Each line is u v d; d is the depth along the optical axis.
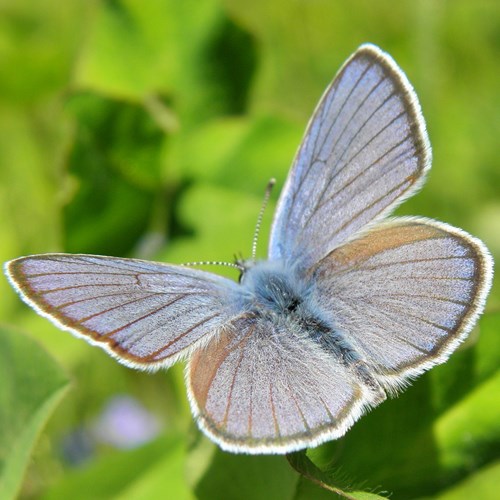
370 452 0.23
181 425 0.25
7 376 0.23
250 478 0.23
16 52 0.27
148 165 0.26
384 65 0.23
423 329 0.23
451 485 0.23
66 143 0.25
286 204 0.24
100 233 0.26
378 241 0.23
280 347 0.23
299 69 0.28
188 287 0.23
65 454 0.26
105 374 0.26
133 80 0.26
